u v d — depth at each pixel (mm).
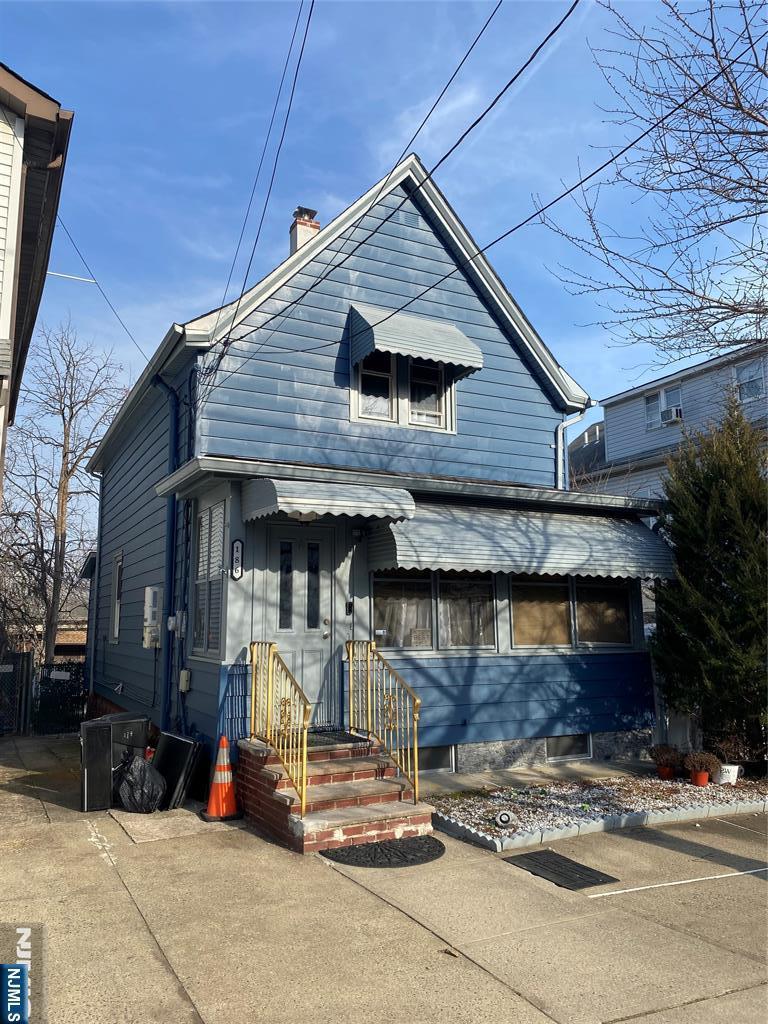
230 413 9750
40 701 17031
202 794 8844
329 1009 4160
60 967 4613
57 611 24109
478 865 6598
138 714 9539
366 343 10305
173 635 11023
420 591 10156
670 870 6535
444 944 4984
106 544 18078
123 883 6082
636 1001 4270
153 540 12703
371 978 4508
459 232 11820
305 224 12211
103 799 8516
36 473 26188
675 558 10953
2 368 8602
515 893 5922
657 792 9188
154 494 12766
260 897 5785
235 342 9883
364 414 10844
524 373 12383
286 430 10078
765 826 7988
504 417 12023
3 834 7527
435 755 9945
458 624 10367
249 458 9719
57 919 5344
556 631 11141
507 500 10648
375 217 11273
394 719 9383
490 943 5004
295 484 8297
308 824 6902
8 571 24250
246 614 8867
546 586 11148
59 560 24703
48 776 10805
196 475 8844
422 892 5922
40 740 15422
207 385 9656
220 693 8602
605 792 9117
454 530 9609
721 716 10203
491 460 11750
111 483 17984
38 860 6672
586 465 27312
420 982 4465
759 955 4871
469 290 12039
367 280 11062
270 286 10164
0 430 9000
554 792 9078
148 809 8375
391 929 5211
